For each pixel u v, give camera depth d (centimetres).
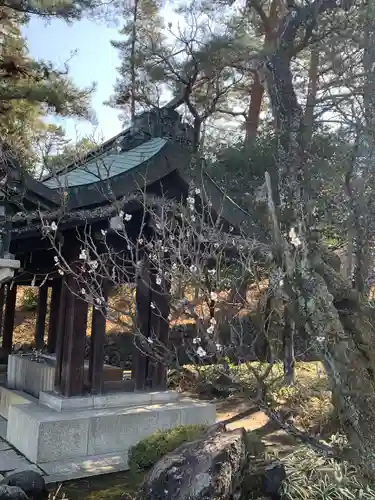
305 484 347
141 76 1127
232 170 926
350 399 265
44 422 450
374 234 300
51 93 832
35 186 442
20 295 1473
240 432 364
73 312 507
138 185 488
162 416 510
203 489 294
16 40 997
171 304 400
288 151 345
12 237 496
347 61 458
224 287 407
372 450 259
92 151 624
